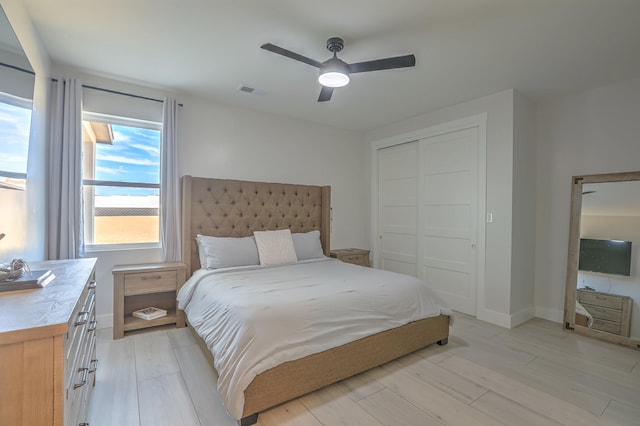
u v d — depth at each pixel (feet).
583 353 8.52
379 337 7.43
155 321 9.53
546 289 11.39
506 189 10.50
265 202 12.68
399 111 12.80
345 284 8.27
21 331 2.84
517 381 7.04
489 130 10.97
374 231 15.61
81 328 4.52
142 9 6.44
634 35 7.20
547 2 6.12
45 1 6.18
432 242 12.98
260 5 6.29
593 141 10.38
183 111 11.14
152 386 6.59
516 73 9.25
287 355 5.90
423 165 13.34
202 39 7.60
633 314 9.18
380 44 7.72
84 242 9.52
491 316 10.85
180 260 10.78
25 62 6.22
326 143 14.88
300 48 7.96
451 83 9.98
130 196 10.36
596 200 10.20
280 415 5.81
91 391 6.24
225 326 6.34
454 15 6.56
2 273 4.27
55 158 8.63
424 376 7.25
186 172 11.23
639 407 6.10
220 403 6.07
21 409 2.91
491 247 10.90
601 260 9.96
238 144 12.34
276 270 10.28
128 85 10.17
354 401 6.26
